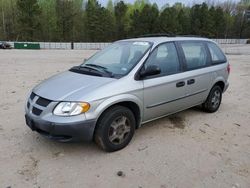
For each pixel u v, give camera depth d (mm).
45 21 62125
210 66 5078
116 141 3617
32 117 3393
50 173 3107
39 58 20234
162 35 4879
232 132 4430
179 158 3490
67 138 3240
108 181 2967
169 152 3646
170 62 4242
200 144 3920
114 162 3365
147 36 4992
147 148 3750
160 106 4082
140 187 2867
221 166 3320
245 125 4781
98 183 2928
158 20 66562
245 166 3334
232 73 12141
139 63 3809
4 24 61656
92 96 3246
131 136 3797
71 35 64500
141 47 4117
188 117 5129
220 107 5957
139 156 3525
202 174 3131
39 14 59125
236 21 80938
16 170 3156
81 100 3188
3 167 3215
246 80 10125
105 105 3311
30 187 2844
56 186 2865
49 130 3203
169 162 3387
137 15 66562
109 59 4297
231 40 69062
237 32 80938
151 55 3969
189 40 4750
